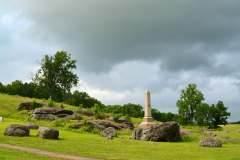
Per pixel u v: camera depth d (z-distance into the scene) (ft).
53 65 217.56
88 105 299.99
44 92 229.25
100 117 112.27
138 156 33.19
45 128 50.39
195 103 218.59
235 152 39.34
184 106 221.46
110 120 112.27
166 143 57.06
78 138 56.85
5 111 109.40
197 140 63.36
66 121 88.33
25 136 50.31
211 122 229.04
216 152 39.17
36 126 67.46
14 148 34.19
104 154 33.71
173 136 63.31
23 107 116.26
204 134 91.25
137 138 64.39
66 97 255.70
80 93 289.12
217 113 226.79
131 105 478.18
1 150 30.27
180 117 223.51
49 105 116.78
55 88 232.94
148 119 94.89
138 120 193.67
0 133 51.83
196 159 31.12
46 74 219.20
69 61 232.53
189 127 178.70
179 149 42.91
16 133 48.96
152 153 36.81
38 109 97.66
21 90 328.29
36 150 33.81
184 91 228.84
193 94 220.64
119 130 92.17
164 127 62.90
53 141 46.52
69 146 40.75
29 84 342.23
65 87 233.14
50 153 31.81
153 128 63.72
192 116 221.46
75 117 96.89
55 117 96.73
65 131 74.90
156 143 55.83
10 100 135.74
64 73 226.38
